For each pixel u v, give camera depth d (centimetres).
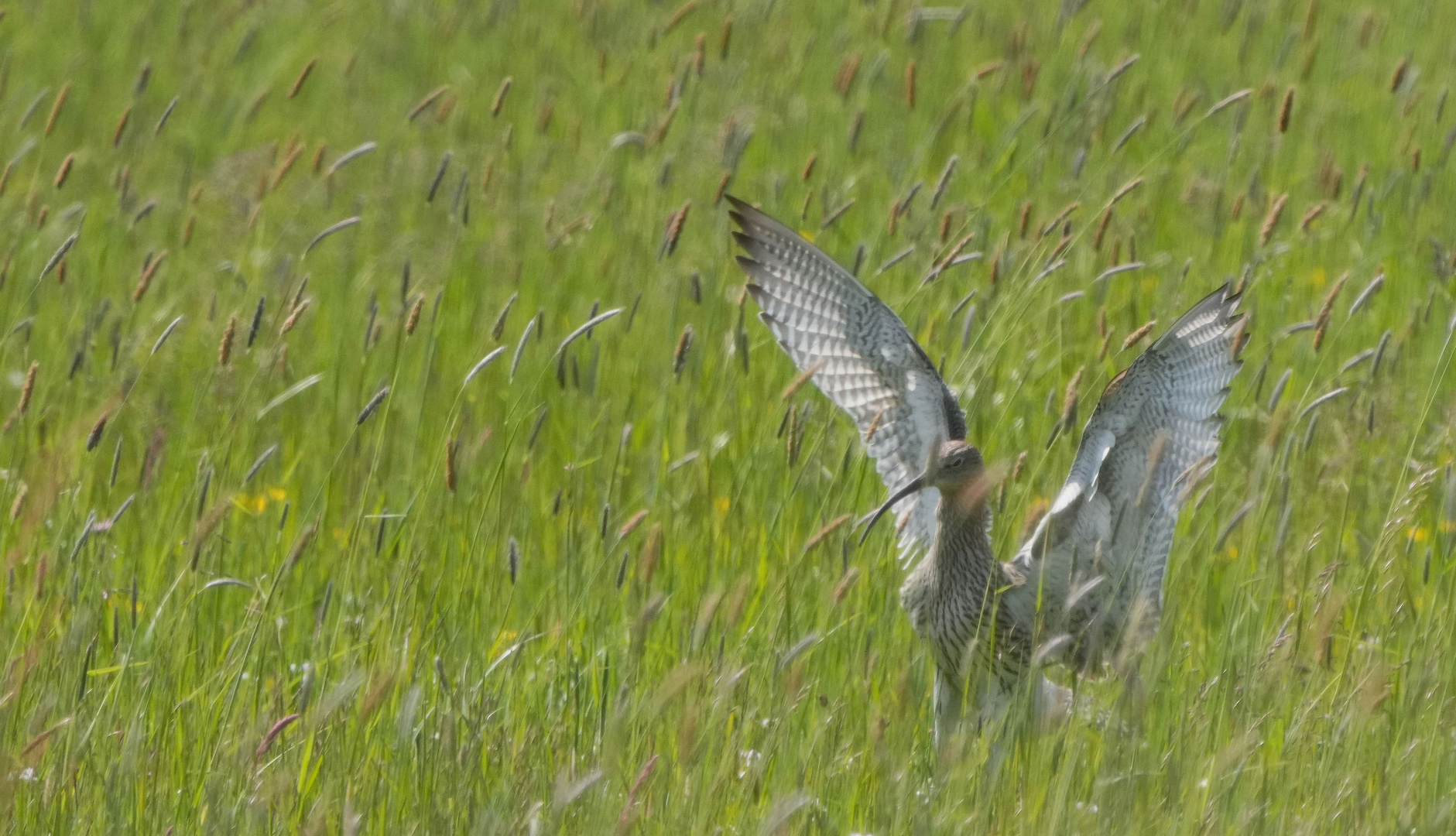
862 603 1126
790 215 1822
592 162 2072
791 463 1131
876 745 904
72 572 1006
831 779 922
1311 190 1920
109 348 1608
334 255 1855
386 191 1958
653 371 1525
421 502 1130
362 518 1095
